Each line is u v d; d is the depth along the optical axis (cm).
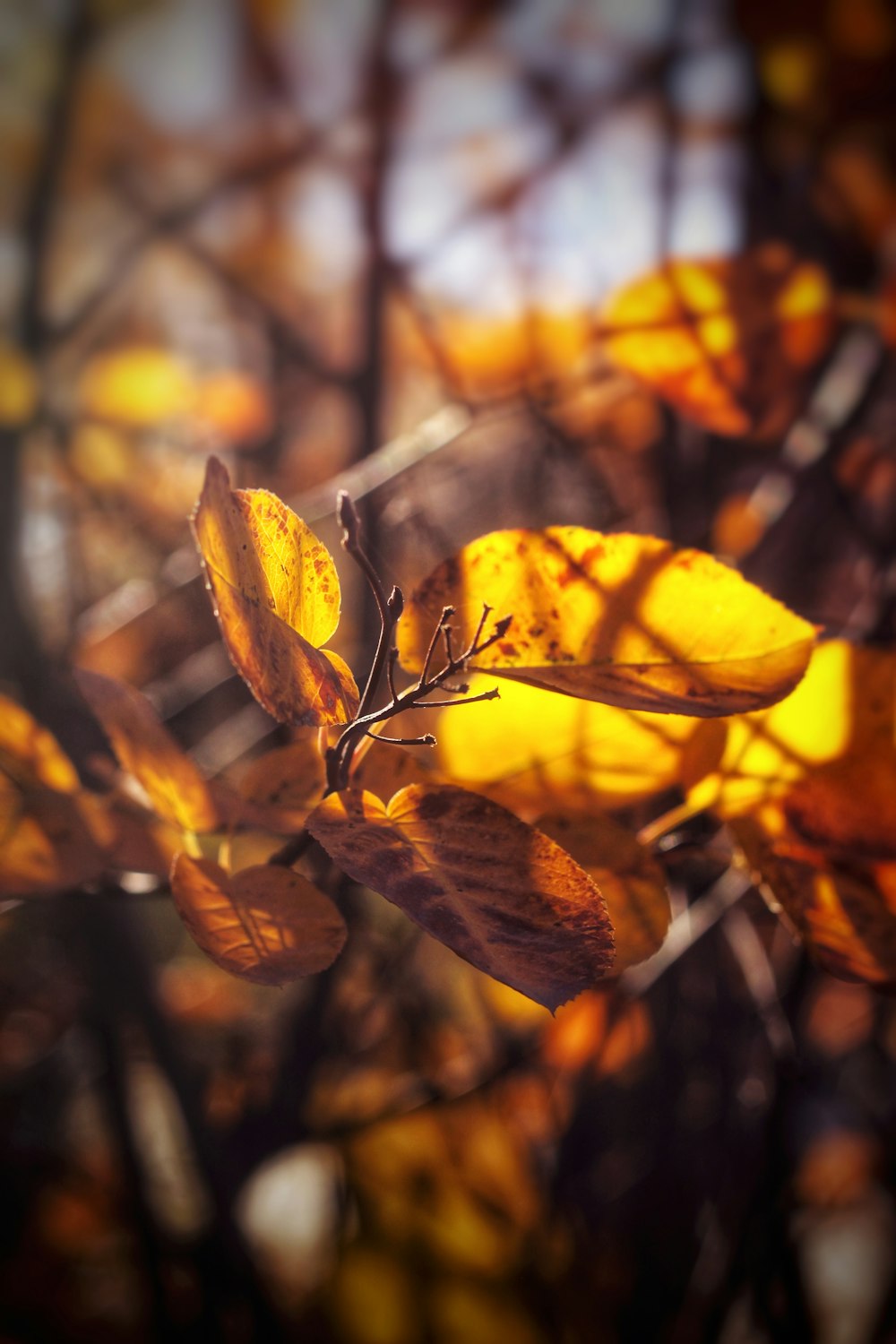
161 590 75
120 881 41
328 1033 86
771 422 55
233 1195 78
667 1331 77
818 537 67
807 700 39
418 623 38
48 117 90
